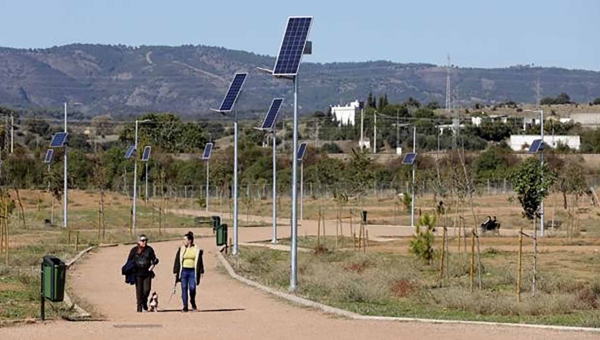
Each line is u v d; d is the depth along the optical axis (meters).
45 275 24.70
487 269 41.56
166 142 164.00
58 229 73.00
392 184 113.69
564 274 40.44
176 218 88.25
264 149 143.25
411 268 41.88
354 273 38.41
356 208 96.88
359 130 180.75
